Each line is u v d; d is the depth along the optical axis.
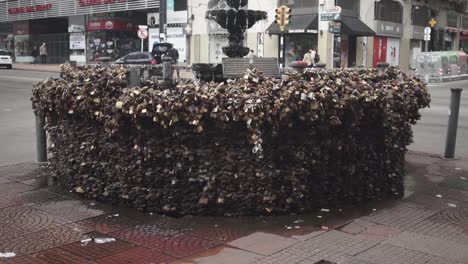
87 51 46.66
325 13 29.59
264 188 5.73
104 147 6.30
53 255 4.75
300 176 5.80
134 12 44.44
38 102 7.14
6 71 39.69
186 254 4.78
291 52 33.59
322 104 5.63
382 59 37.56
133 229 5.47
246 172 5.70
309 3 32.47
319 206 6.15
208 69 7.40
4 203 6.37
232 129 5.62
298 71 6.17
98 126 6.37
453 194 6.83
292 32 32.34
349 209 6.17
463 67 35.25
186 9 38.16
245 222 5.66
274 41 33.88
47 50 51.97
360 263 4.55
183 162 5.80
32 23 53.66
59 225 5.58
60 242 5.08
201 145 5.75
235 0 8.68
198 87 5.71
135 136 5.99
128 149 6.08
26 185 7.21
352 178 6.34
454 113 8.91
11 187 7.11
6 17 55.66
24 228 5.48
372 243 5.04
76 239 5.16
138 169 6.00
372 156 6.55
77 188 6.64
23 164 8.56
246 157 5.67
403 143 7.23
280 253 4.78
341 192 6.31
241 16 8.65
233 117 5.43
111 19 44.09
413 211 6.10
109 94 6.24
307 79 6.12
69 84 6.54
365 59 35.50
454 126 8.95
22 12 53.00
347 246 4.95
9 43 57.25
